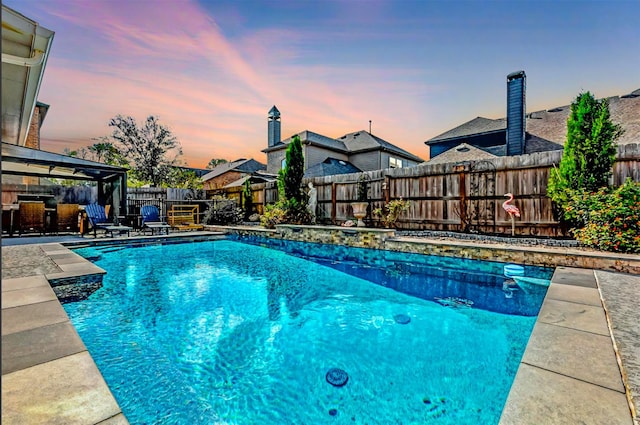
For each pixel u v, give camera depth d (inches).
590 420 68.6
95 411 70.9
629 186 227.6
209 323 163.0
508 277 230.2
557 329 109.9
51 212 389.4
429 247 281.7
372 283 232.5
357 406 104.6
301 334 153.1
